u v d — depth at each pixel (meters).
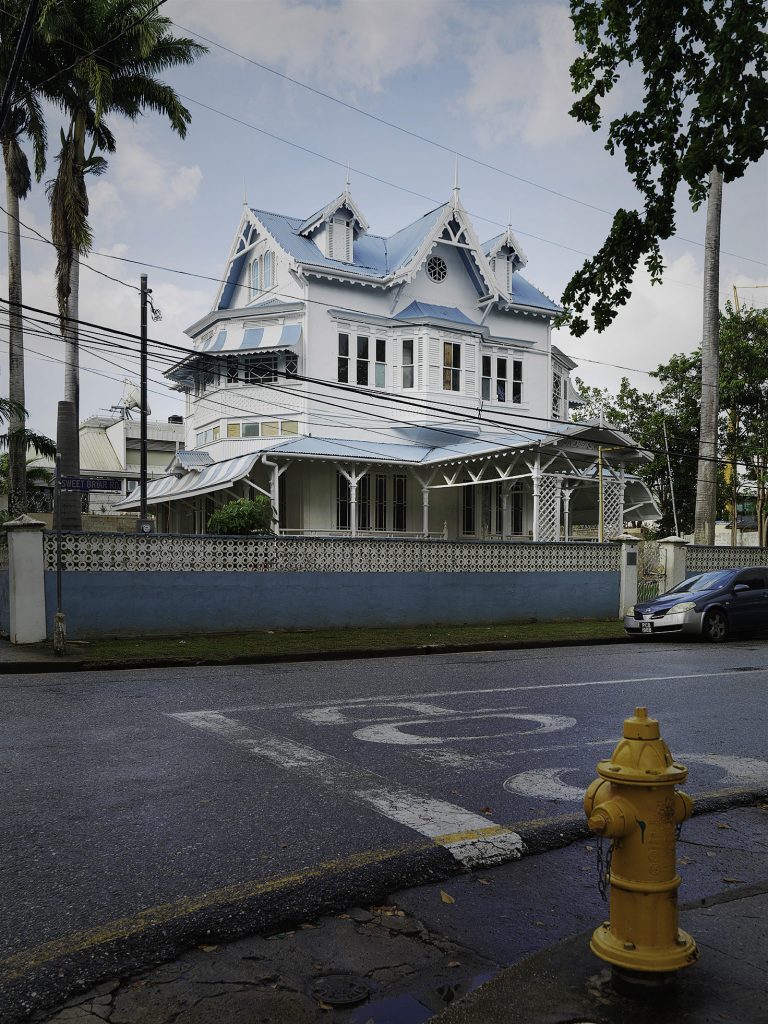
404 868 4.39
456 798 5.56
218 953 3.53
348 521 27.23
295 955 3.53
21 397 24.86
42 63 23.81
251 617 16.20
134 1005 3.11
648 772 2.99
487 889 4.23
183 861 4.40
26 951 3.46
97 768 6.16
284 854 4.51
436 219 29.58
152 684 10.41
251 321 28.09
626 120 6.95
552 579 19.92
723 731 7.78
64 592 14.70
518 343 31.02
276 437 27.23
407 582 17.89
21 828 4.87
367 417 27.89
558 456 24.58
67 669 12.07
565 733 7.52
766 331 31.62
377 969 3.41
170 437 49.84
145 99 25.39
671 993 2.98
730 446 31.48
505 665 12.51
